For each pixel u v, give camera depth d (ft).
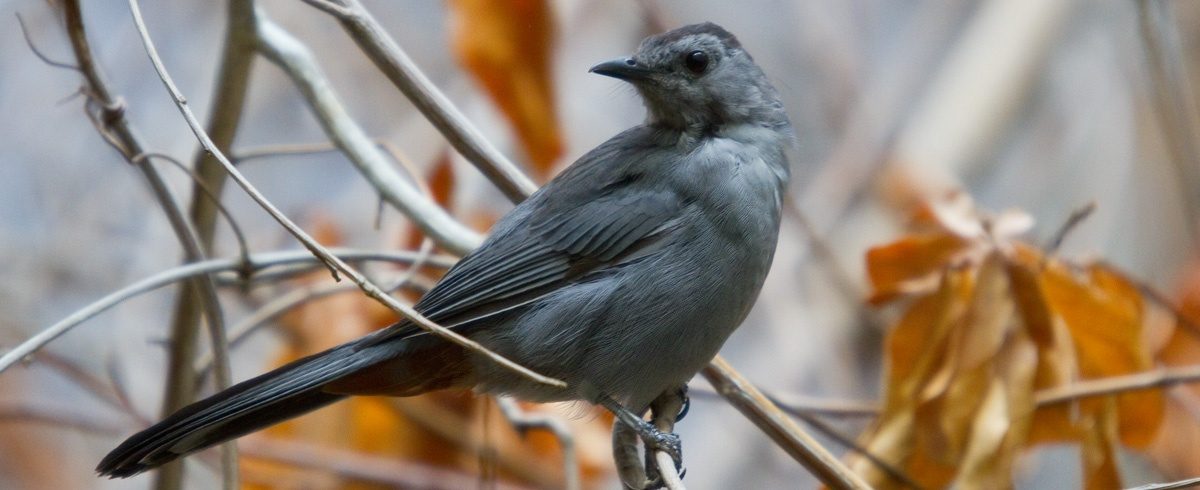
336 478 39.17
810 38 53.01
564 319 32.14
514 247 32.73
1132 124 49.67
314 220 43.29
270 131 50.93
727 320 32.22
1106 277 34.40
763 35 53.36
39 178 49.06
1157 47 39.24
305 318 38.32
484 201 44.93
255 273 31.83
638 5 49.55
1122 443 35.76
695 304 31.96
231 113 32.42
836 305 46.01
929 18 54.03
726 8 53.31
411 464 39.17
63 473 48.91
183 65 49.55
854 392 44.93
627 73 34.37
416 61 50.24
